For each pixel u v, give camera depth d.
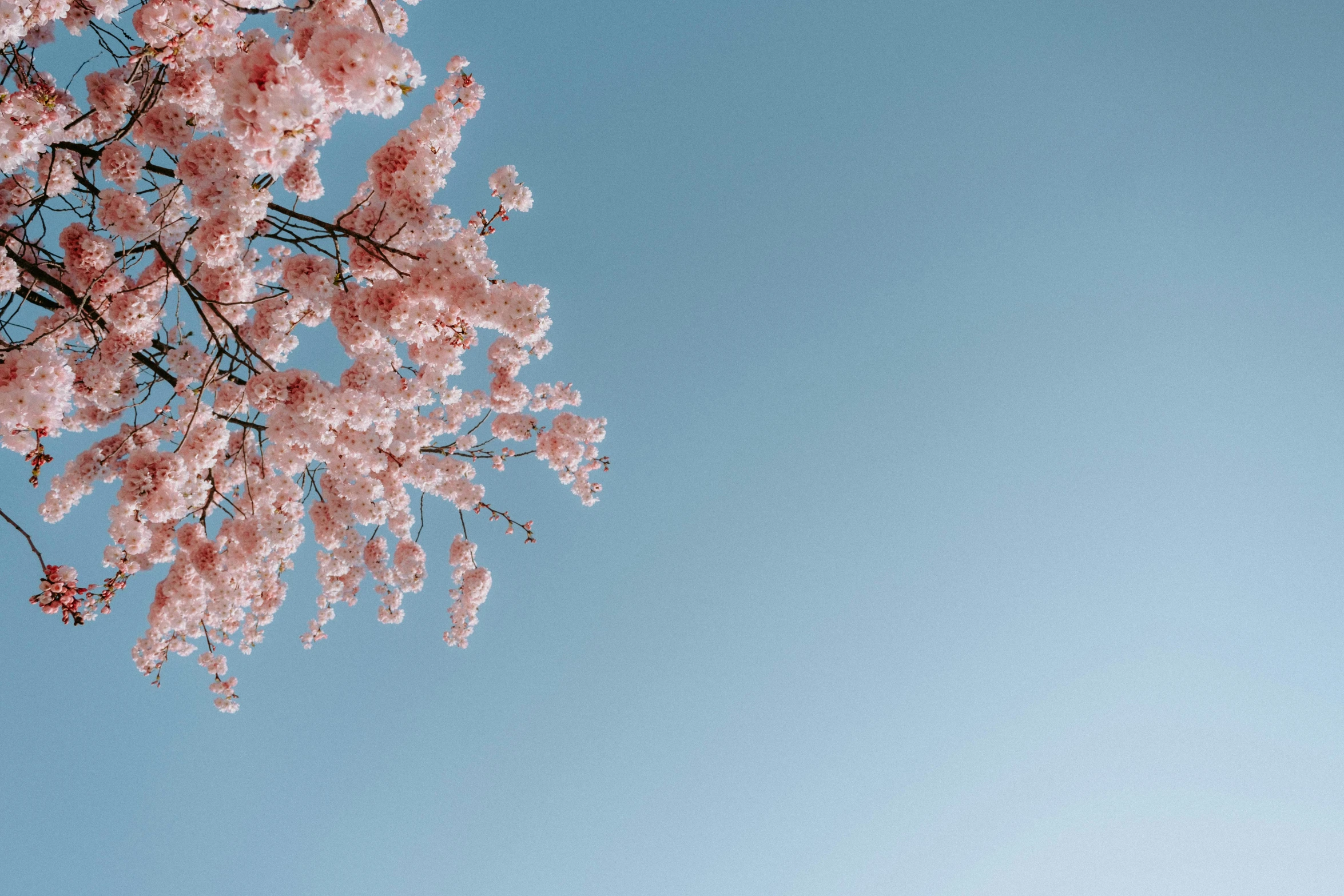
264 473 5.07
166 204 4.55
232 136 3.16
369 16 4.70
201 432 4.39
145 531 4.41
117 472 4.84
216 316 5.08
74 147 4.56
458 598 7.20
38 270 4.65
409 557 6.65
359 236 4.45
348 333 4.95
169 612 5.19
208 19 4.09
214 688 6.73
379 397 4.63
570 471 7.41
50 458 3.66
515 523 7.26
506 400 7.04
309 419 4.36
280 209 4.52
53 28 4.87
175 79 4.41
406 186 4.37
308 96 3.09
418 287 4.35
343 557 5.62
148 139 4.37
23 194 4.70
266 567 5.82
